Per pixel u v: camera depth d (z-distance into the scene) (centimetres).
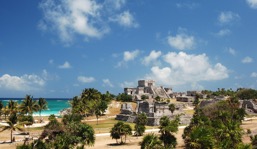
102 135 10644
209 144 4847
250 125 11469
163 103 13875
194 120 8062
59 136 6456
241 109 12038
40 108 17100
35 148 5588
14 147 8588
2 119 15775
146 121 12338
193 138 4928
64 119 10844
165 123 7044
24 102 15125
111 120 15162
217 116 9831
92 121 15012
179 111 14175
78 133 7069
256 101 18350
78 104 16862
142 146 5631
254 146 6056
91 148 8350
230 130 6156
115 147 8462
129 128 9125
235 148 5350
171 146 6675
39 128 12769
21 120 11662
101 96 19412
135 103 19625
